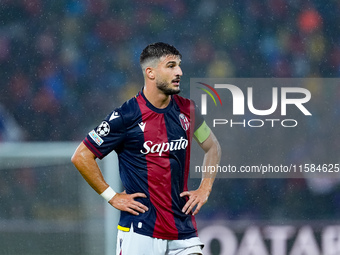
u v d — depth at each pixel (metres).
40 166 21.17
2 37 39.31
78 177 21.16
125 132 13.46
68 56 39.16
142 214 13.54
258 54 38.97
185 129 13.69
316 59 38.88
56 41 39.38
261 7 39.44
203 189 14.12
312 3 39.25
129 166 13.63
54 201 21.14
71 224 21.05
